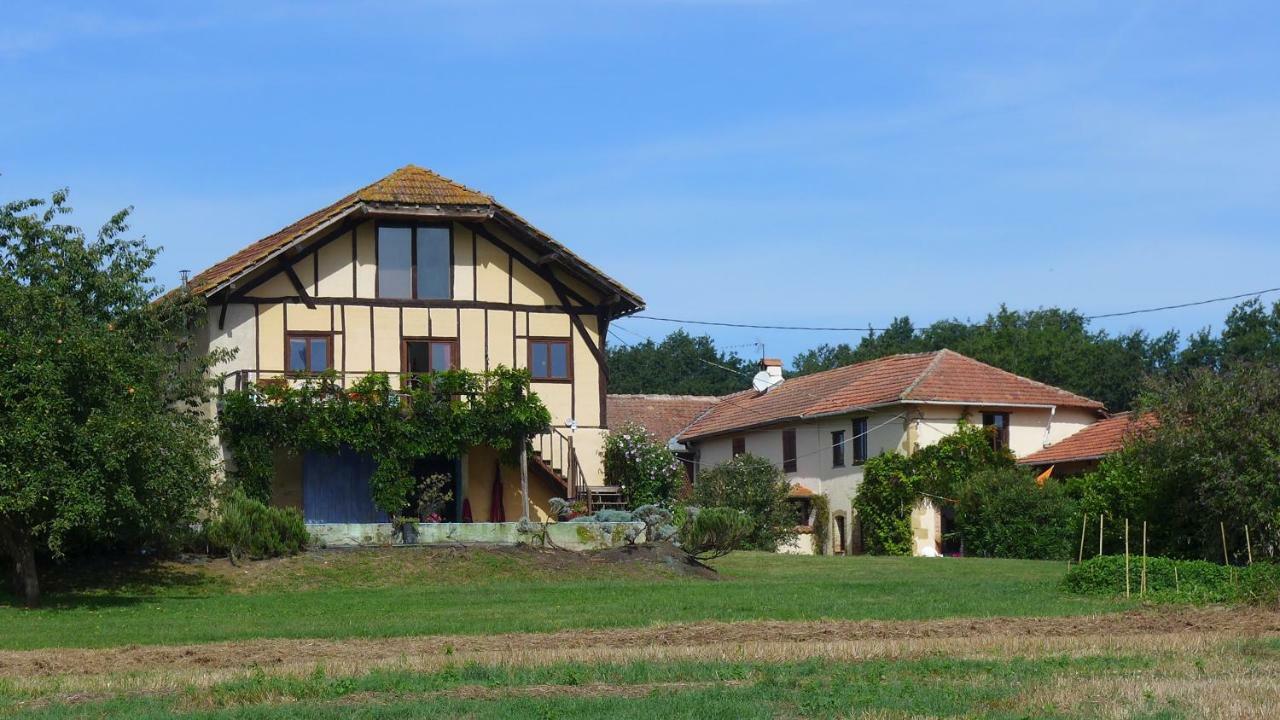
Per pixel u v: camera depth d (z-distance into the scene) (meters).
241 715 12.32
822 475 49.16
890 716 12.04
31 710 12.86
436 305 34.88
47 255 26.06
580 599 23.48
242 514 27.70
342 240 34.41
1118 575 23.95
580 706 12.57
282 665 15.52
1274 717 11.79
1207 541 29.02
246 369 33.34
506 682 14.12
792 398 53.31
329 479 34.09
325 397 32.38
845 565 32.91
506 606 22.47
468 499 35.06
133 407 22.91
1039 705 12.47
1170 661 15.45
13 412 21.69
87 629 19.69
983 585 26.44
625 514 31.34
